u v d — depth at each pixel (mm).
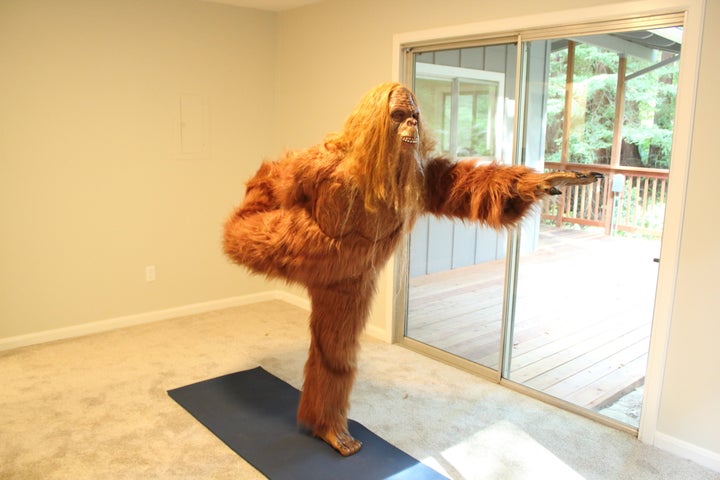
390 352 3814
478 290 3430
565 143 2930
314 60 4320
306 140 4512
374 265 2320
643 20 2512
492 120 3203
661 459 2578
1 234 3604
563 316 3164
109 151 3949
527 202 1964
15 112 3545
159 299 4363
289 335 4098
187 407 2965
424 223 3650
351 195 2086
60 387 3170
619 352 3062
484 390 3262
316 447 2615
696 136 2389
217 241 4586
